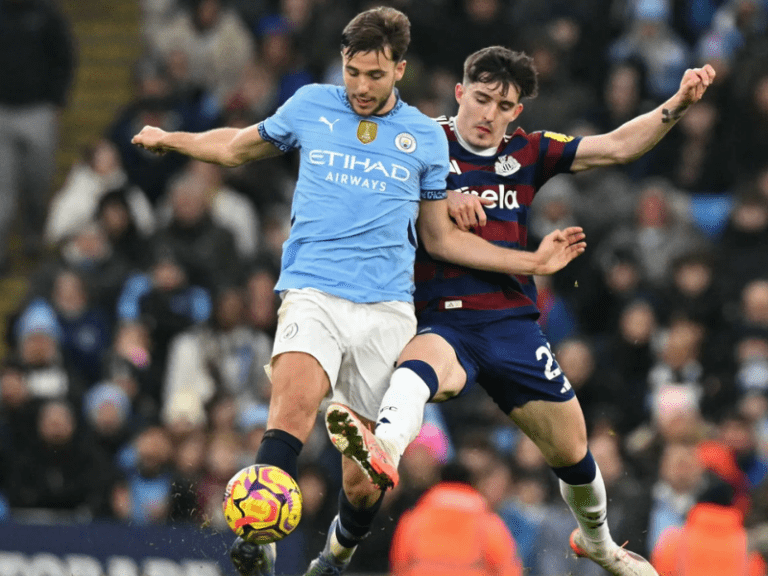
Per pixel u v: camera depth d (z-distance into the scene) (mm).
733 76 45969
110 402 36812
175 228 41906
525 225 20516
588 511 21500
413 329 19453
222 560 30234
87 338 39969
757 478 34594
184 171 45906
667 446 34062
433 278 20094
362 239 18766
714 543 30172
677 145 45719
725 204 45250
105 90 54875
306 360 18328
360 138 18922
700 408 37469
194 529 30609
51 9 45750
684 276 39719
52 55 45906
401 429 17922
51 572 30969
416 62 46000
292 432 17984
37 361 38156
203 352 38406
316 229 18828
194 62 49656
